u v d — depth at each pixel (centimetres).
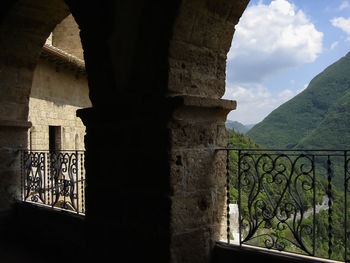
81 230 383
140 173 262
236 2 264
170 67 246
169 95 248
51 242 420
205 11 254
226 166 285
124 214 273
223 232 291
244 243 274
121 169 275
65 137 1246
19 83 472
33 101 1045
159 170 248
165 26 244
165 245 244
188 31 252
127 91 271
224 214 293
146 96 251
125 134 272
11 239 444
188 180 257
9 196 476
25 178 490
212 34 269
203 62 269
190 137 259
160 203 248
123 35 269
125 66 270
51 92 1154
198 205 265
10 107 468
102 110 283
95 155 295
